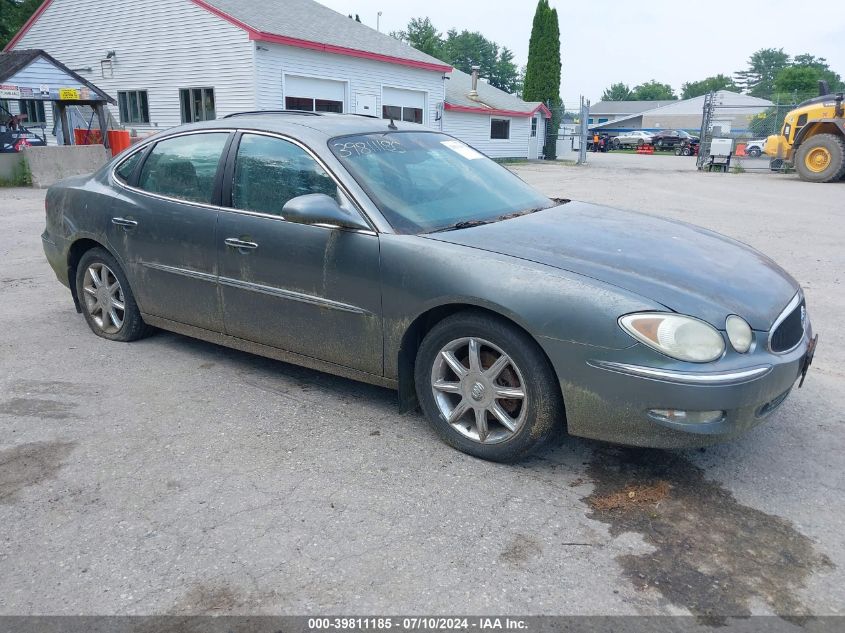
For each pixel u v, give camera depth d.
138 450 3.51
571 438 3.64
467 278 3.21
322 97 22.73
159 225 4.45
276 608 2.39
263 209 3.97
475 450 3.39
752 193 16.78
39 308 6.06
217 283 4.20
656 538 2.78
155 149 4.68
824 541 2.76
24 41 25.89
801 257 8.35
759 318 3.01
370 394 4.21
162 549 2.71
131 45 22.98
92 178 5.09
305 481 3.21
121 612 2.38
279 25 21.66
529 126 37.78
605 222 3.92
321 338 3.81
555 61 41.78
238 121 4.32
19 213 11.88
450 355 3.40
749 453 3.48
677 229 3.96
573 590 2.48
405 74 25.94
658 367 2.85
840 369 4.67
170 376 4.48
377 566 2.61
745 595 2.45
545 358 3.10
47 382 4.38
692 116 78.69
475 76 33.69
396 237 3.46
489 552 2.69
